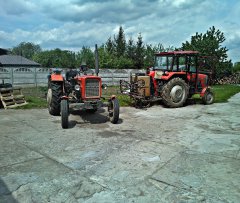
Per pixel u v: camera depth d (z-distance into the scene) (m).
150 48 34.12
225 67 22.05
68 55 46.56
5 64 36.59
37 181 3.24
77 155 4.15
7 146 4.56
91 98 6.36
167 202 2.79
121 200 2.82
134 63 34.06
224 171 3.60
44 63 57.94
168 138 5.19
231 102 10.77
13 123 6.30
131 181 3.26
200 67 10.27
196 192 3.01
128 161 3.92
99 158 4.03
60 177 3.35
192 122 6.72
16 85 17.72
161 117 7.37
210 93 10.09
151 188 3.09
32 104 8.75
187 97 9.48
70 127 6.02
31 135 5.27
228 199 2.87
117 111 6.26
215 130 5.89
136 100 9.21
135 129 5.90
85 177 3.36
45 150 4.37
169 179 3.33
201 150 4.47
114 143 4.80
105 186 3.13
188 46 21.55
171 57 9.56
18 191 2.99
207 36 22.00
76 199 2.83
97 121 6.72
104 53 33.38
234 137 5.30
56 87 7.05
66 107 5.77
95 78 6.38
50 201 2.79
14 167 3.66
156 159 4.02
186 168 3.69
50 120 6.70
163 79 9.15
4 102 8.27
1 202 2.76
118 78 19.39
